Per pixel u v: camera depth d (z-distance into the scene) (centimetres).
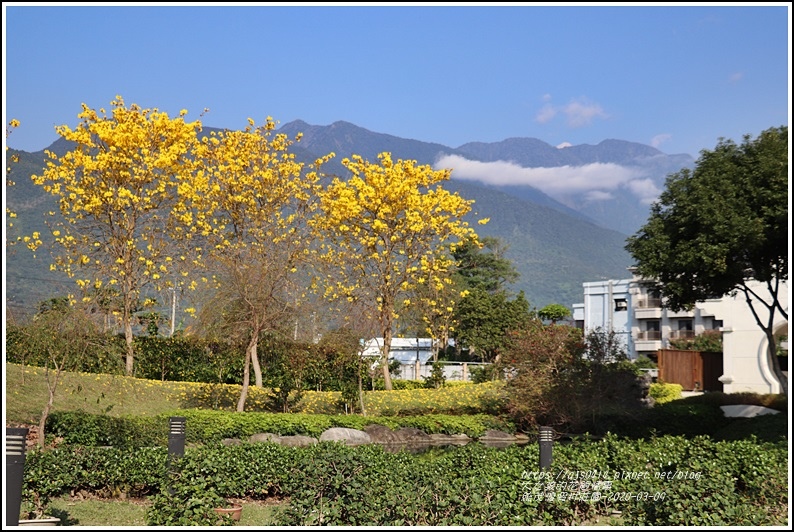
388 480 863
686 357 3073
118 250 2211
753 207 1586
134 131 2239
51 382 1809
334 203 2527
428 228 2628
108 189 2242
